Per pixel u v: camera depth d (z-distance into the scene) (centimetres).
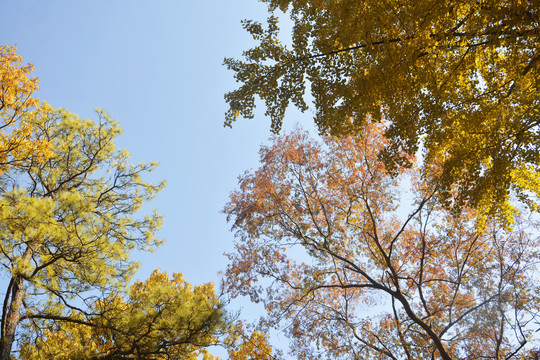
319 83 746
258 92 792
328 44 712
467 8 668
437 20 620
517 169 803
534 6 559
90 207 787
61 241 744
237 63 799
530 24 586
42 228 712
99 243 781
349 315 1448
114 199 1088
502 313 1164
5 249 721
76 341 859
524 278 1224
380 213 1491
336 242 1489
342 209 1510
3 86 862
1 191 930
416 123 706
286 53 759
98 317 772
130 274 866
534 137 663
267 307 1449
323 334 1380
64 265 795
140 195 1112
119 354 741
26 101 901
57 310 809
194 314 739
